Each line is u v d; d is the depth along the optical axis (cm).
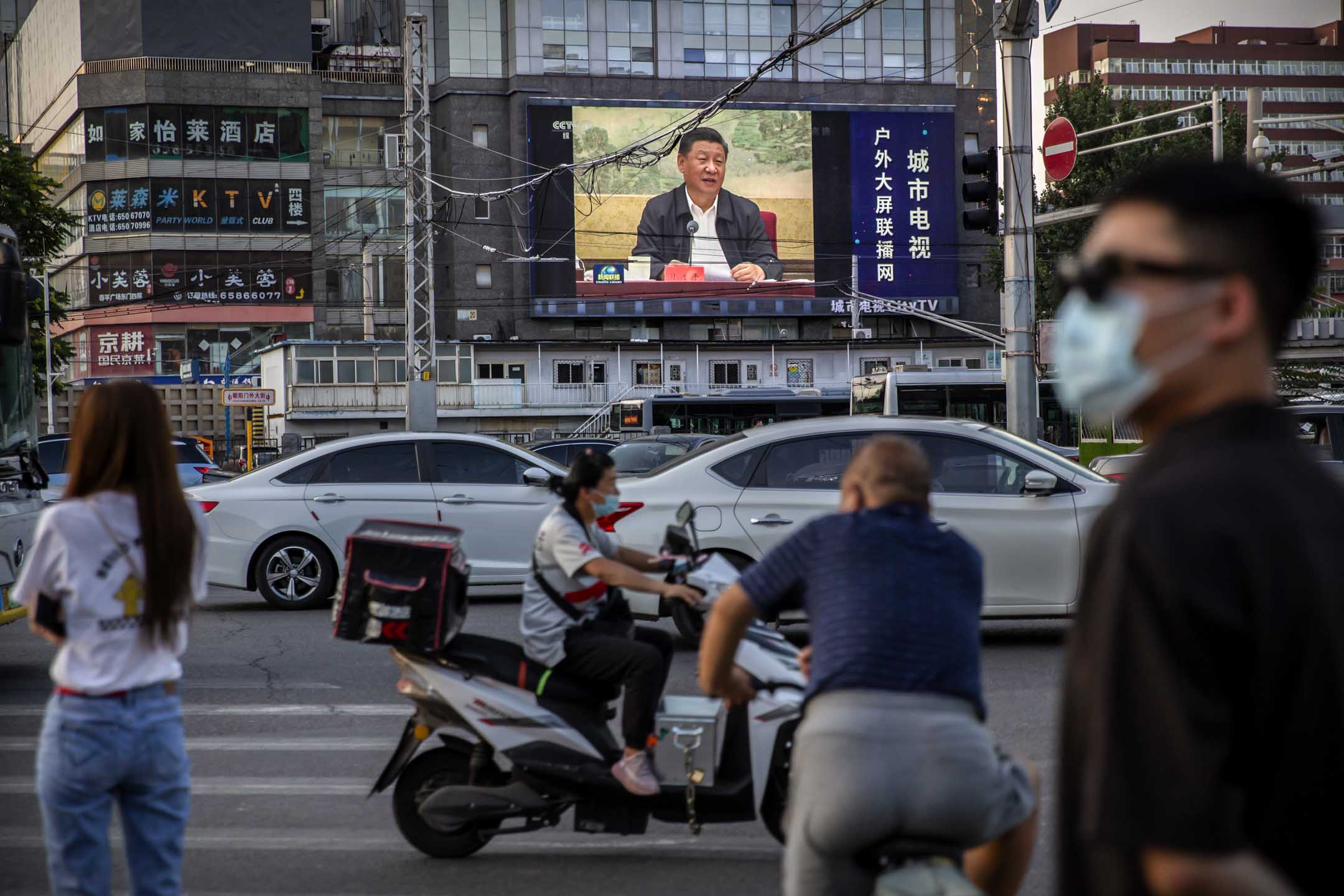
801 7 6688
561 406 6156
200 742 735
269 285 6084
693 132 6481
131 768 348
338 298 6203
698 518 976
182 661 1007
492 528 1266
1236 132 4641
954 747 297
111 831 568
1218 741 146
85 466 351
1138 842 147
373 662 1000
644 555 530
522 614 516
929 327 6762
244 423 5678
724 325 6675
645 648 496
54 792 345
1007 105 1694
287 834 561
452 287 6388
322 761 692
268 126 6075
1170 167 166
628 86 6519
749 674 500
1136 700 150
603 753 503
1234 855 144
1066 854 164
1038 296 4488
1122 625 153
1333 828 149
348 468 1288
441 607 493
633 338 6562
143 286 5966
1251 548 149
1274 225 161
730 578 494
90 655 346
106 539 347
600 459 512
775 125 6569
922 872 287
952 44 6838
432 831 525
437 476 1285
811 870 305
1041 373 2981
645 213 6469
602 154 6412
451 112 6412
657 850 540
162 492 352
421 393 3291
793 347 6575
